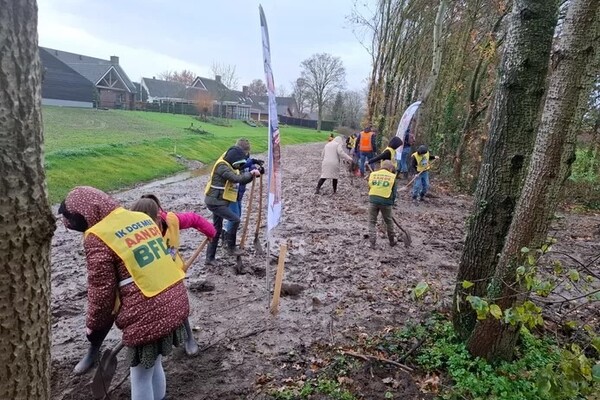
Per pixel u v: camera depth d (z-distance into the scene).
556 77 3.05
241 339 4.40
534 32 3.40
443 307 5.04
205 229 4.03
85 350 4.08
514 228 3.34
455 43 19.70
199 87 66.00
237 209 6.20
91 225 2.73
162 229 3.61
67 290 5.38
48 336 1.72
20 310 1.55
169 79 83.38
